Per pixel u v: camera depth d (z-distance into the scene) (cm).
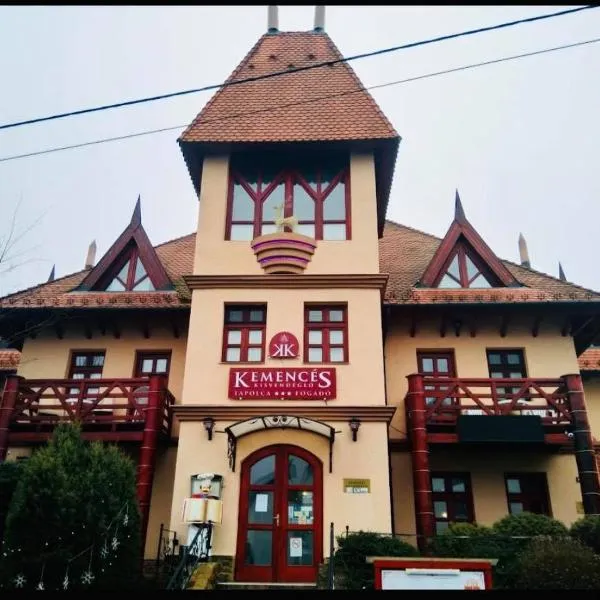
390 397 1673
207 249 1559
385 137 1605
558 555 1018
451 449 1608
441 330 1731
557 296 1662
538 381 1495
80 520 991
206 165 1658
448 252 1767
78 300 1720
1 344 2050
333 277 1496
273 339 1451
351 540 1166
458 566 885
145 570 1244
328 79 1823
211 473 1324
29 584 938
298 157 1677
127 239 1822
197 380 1423
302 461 1358
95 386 1566
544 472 1605
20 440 1502
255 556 1284
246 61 1922
